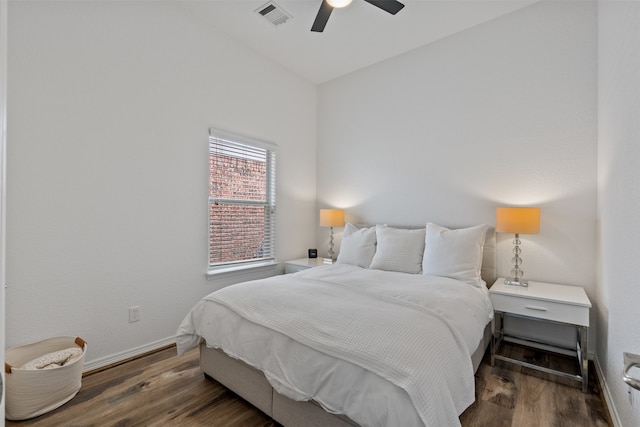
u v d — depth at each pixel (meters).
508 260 2.82
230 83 3.18
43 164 2.01
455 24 2.96
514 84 2.80
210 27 2.98
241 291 2.06
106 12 2.29
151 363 2.36
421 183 3.35
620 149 1.70
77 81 2.15
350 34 3.12
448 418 1.21
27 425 1.66
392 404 1.17
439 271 2.58
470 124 3.04
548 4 2.64
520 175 2.77
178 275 2.77
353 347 1.38
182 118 2.78
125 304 2.42
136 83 2.46
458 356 1.47
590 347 2.45
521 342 2.73
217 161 3.11
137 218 2.48
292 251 3.97
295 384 1.48
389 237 3.02
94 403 1.85
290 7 2.71
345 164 4.00
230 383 1.92
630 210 1.50
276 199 3.74
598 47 2.39
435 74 3.26
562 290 2.35
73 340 2.10
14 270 1.91
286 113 3.84
